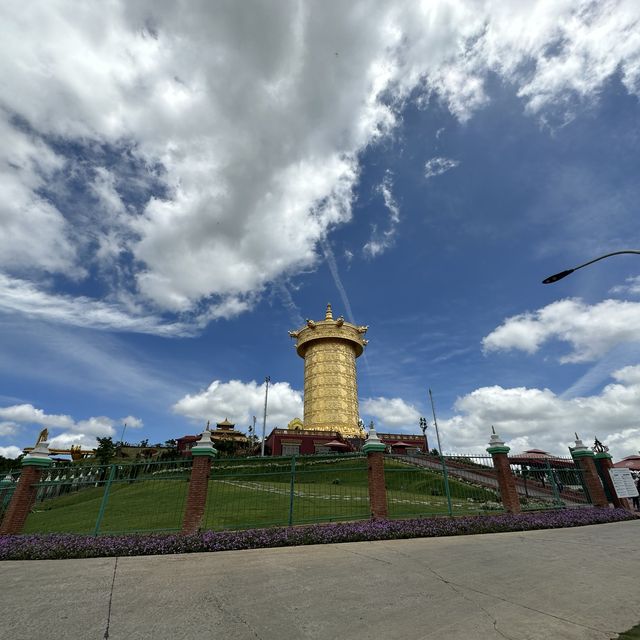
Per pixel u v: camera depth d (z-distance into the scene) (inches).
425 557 399.2
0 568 399.9
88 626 242.1
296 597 285.7
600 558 391.2
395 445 1935.3
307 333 2361.0
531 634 219.1
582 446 839.1
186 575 351.6
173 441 3154.5
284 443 1849.2
